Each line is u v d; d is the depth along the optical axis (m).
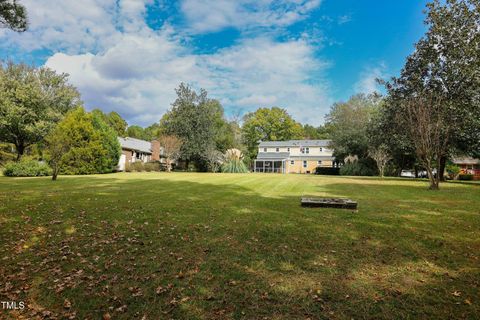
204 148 35.06
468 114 16.80
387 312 2.80
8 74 30.61
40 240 5.11
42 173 22.69
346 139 34.06
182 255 4.38
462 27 18.09
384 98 22.89
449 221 6.46
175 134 36.22
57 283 3.55
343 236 5.27
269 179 19.78
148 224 6.16
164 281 3.54
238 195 10.81
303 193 11.78
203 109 35.91
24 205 8.14
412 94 20.31
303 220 6.51
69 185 14.02
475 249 4.56
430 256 4.27
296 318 2.73
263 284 3.42
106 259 4.26
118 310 2.94
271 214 7.18
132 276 3.69
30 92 30.30
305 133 77.62
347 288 3.30
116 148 30.34
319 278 3.56
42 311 2.97
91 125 26.61
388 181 19.56
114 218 6.70
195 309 2.92
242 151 43.91
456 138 18.19
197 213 7.28
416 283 3.41
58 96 34.06
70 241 5.06
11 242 4.99
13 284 3.53
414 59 20.47
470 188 14.52
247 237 5.23
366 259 4.17
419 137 14.54
